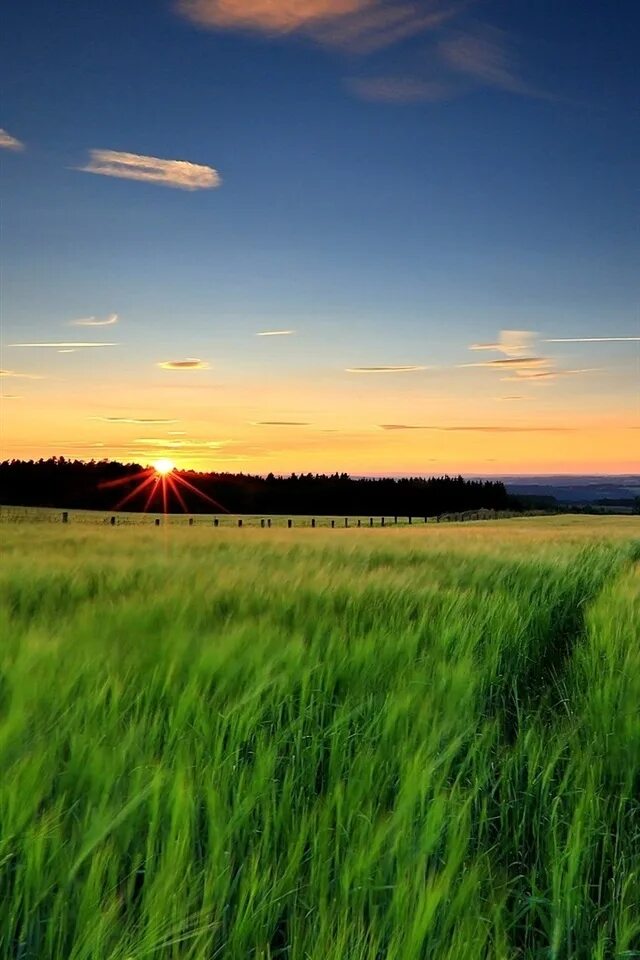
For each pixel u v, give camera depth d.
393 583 9.42
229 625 6.20
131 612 6.51
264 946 2.48
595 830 3.27
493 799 3.76
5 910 2.50
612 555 18.47
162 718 3.90
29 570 10.33
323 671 4.88
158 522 63.50
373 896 2.69
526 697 5.93
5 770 3.13
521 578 11.63
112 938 2.43
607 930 2.75
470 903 2.62
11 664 4.59
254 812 3.21
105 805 2.95
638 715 4.43
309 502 129.62
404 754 3.61
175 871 2.60
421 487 131.75
